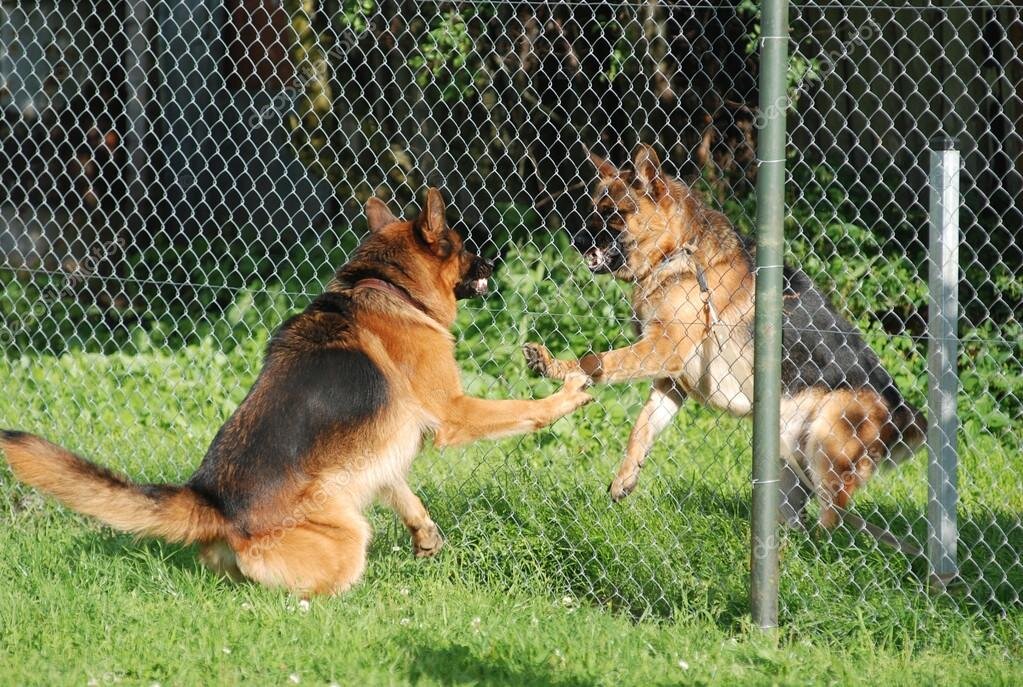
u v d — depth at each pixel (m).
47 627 7.45
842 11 16.47
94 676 6.57
